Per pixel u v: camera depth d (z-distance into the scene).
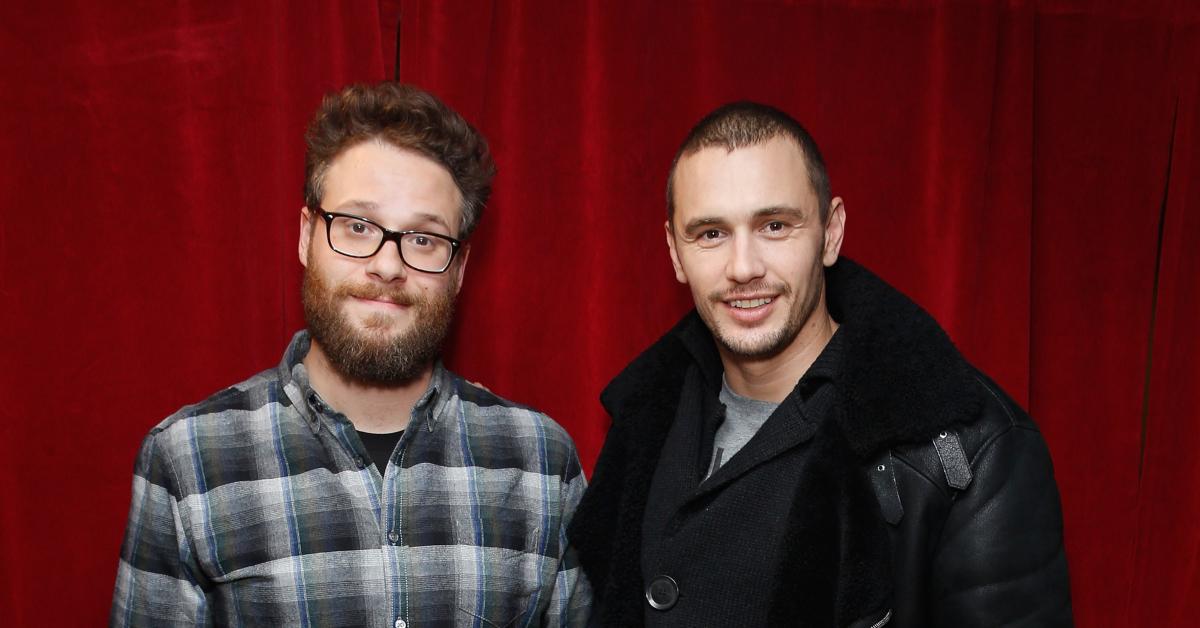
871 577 1.03
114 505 1.45
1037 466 1.07
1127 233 1.71
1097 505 1.71
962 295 1.61
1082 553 1.71
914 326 1.16
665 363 1.34
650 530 1.21
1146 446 1.74
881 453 1.11
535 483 1.27
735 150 1.15
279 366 1.26
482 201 1.32
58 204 1.43
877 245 1.63
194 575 1.14
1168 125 1.71
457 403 1.29
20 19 1.41
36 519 1.44
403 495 1.19
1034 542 1.04
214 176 1.47
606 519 1.27
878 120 1.63
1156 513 1.73
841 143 1.63
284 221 1.48
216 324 1.47
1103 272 1.71
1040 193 1.70
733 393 1.29
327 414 1.19
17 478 1.43
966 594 1.04
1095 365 1.71
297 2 1.47
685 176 1.19
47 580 1.44
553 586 1.27
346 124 1.21
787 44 1.62
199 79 1.46
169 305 1.46
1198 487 1.72
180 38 1.46
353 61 1.48
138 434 1.46
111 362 1.45
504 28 1.53
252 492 1.15
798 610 1.04
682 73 1.59
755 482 1.15
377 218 1.18
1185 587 1.72
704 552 1.13
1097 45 1.70
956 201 1.62
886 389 1.11
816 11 1.62
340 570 1.14
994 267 1.66
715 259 1.17
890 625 1.07
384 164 1.19
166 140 1.46
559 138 1.55
